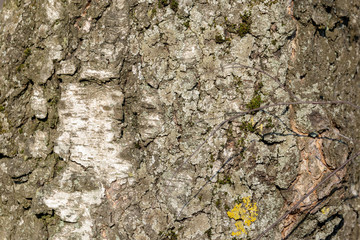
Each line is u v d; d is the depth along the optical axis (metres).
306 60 1.05
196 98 1.04
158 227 1.04
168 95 1.04
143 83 1.04
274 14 1.03
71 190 1.04
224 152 1.04
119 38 1.04
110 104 1.04
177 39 1.03
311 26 1.05
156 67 1.04
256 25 1.03
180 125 1.04
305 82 1.05
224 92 1.03
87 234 1.04
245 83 1.03
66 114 1.04
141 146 1.05
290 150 1.04
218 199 1.04
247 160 1.04
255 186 1.04
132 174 1.04
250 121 1.04
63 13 1.05
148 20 1.03
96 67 1.04
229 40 1.03
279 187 1.04
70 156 1.04
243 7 1.03
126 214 1.04
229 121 1.04
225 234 1.04
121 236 1.04
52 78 1.05
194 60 1.03
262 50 1.03
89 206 1.04
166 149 1.04
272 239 1.05
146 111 1.04
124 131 1.05
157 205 1.04
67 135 1.04
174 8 1.03
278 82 1.03
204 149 1.04
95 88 1.04
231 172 1.04
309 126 1.05
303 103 1.03
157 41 1.03
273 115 1.04
